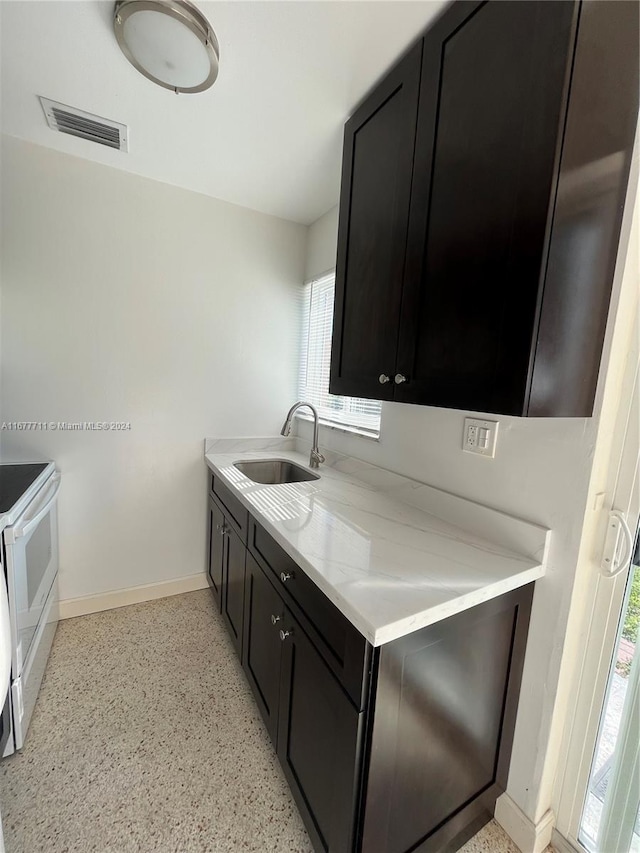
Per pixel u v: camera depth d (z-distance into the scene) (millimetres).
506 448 1127
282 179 1877
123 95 1336
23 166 1667
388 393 1184
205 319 2158
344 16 997
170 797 1173
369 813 820
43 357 1803
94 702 1498
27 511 1312
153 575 2191
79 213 1794
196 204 2053
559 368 835
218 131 1521
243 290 2246
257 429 2395
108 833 1074
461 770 1003
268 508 1386
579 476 955
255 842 1066
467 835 1081
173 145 1633
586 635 1013
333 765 885
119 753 1302
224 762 1291
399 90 1127
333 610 893
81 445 1930
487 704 1026
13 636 1223
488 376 860
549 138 730
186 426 2186
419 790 913
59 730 1373
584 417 916
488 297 857
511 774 1123
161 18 1005
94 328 1892
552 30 724
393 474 1572
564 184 749
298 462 2160
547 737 1031
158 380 2076
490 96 845
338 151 1626
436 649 866
